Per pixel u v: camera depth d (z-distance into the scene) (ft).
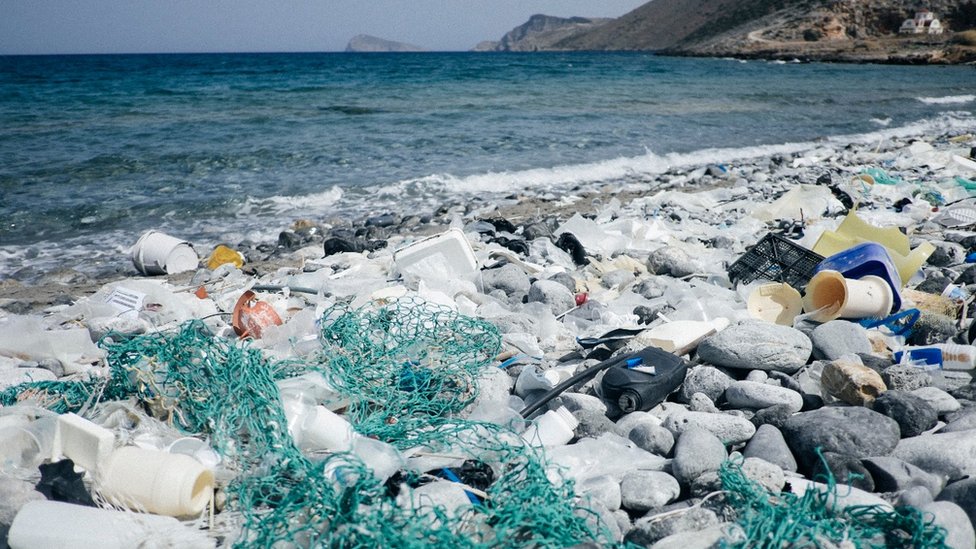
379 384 11.35
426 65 214.69
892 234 17.38
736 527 7.79
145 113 71.05
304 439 9.78
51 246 28.91
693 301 15.55
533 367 12.53
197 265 25.40
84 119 65.72
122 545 8.09
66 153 47.52
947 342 13.82
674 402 12.29
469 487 8.54
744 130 66.54
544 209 33.45
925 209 26.32
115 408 10.52
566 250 22.34
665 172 44.78
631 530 8.43
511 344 14.14
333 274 20.86
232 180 41.47
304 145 52.13
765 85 125.49
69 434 9.25
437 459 9.56
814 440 9.77
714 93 105.50
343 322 13.00
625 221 24.88
